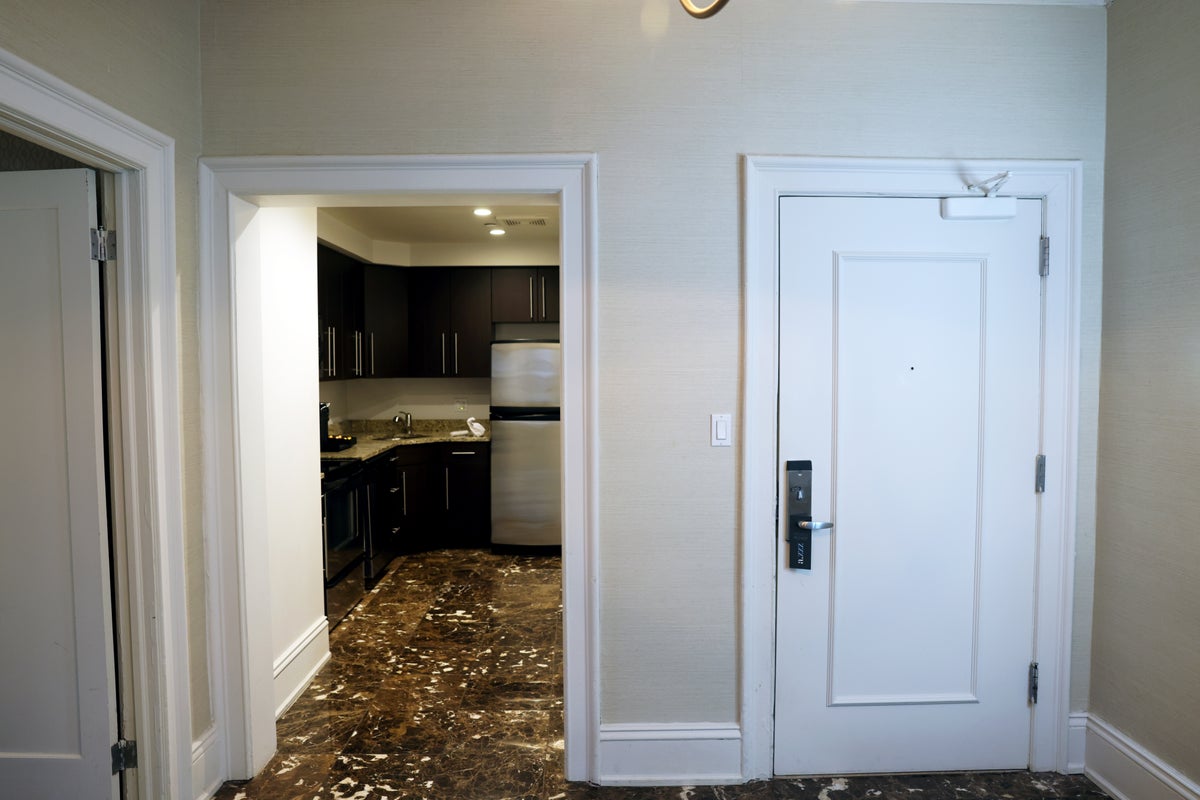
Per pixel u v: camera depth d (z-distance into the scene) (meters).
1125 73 1.98
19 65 1.33
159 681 1.82
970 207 2.04
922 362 2.09
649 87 2.02
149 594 1.81
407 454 4.79
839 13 2.02
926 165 2.03
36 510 1.77
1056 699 2.12
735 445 2.07
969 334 2.09
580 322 2.04
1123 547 2.00
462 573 4.38
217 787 2.06
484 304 5.12
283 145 2.01
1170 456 1.83
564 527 2.07
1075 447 2.09
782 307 2.06
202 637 2.03
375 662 3.01
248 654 2.10
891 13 2.03
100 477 1.76
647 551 2.07
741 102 2.02
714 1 1.01
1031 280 2.08
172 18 1.86
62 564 1.78
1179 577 1.80
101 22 1.57
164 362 1.82
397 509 4.69
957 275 2.08
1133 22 1.94
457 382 5.48
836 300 2.06
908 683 2.13
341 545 3.51
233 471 2.05
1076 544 2.12
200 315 2.01
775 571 2.10
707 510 2.07
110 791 1.80
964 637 2.13
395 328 5.04
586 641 2.08
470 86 2.01
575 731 2.10
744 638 2.08
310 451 2.86
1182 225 1.79
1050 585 2.11
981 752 2.14
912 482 2.10
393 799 2.02
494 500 4.85
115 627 1.81
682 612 2.09
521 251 5.25
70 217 1.72
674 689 2.10
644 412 2.05
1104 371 2.07
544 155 2.01
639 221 2.03
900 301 2.08
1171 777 1.81
